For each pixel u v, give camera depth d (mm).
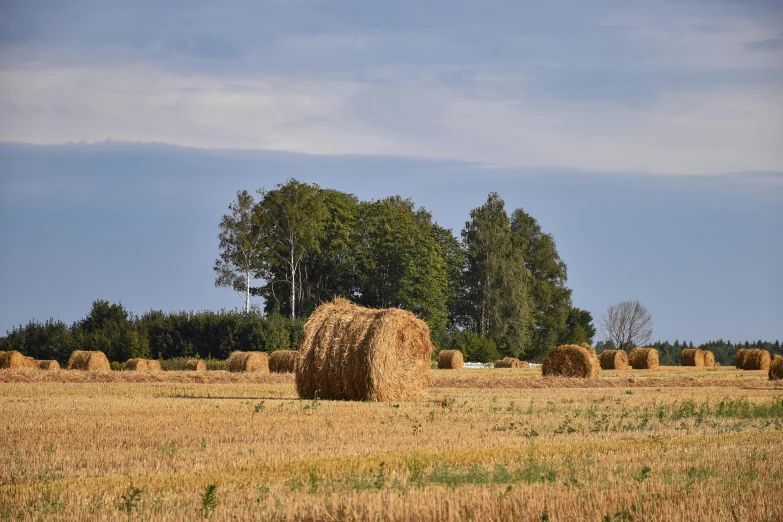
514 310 168375
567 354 77312
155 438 29531
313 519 18125
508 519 17750
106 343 130125
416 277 154125
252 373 82500
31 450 26969
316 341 49188
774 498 19562
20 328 136750
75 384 62625
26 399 44781
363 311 50375
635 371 105688
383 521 17688
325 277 162000
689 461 24891
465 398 50781
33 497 20453
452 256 177750
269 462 24875
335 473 22984
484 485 20828
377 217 160875
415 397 49219
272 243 148500
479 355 151875
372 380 47500
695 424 36156
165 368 109750
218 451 26766
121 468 24219
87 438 29359
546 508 18422
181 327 132500
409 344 49188
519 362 133625
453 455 26000
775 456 25875
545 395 54750
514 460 25203
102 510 18953
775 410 42281
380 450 27391
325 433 31281
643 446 28469
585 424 35531
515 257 175750
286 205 148125
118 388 57688
